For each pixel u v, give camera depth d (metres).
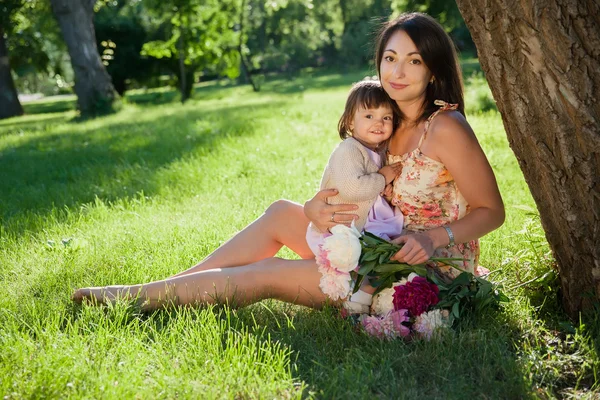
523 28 2.69
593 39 2.62
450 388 2.50
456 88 3.22
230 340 2.86
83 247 4.53
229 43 30.03
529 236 3.62
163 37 37.31
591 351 2.70
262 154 8.48
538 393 2.49
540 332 3.03
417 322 2.94
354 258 3.01
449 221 3.22
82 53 22.33
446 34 3.15
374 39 3.52
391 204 3.36
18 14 31.36
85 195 6.80
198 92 38.66
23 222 5.61
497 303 3.12
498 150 7.71
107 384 2.48
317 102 18.48
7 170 9.30
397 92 3.14
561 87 2.70
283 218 3.51
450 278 3.21
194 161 8.14
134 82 40.44
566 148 2.79
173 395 2.47
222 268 3.34
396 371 2.69
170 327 3.08
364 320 3.04
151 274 3.91
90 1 22.53
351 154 3.26
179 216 5.52
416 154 3.15
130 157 9.39
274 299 3.46
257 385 2.53
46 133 15.44
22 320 3.18
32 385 2.52
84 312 3.22
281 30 52.47
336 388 2.49
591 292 3.00
